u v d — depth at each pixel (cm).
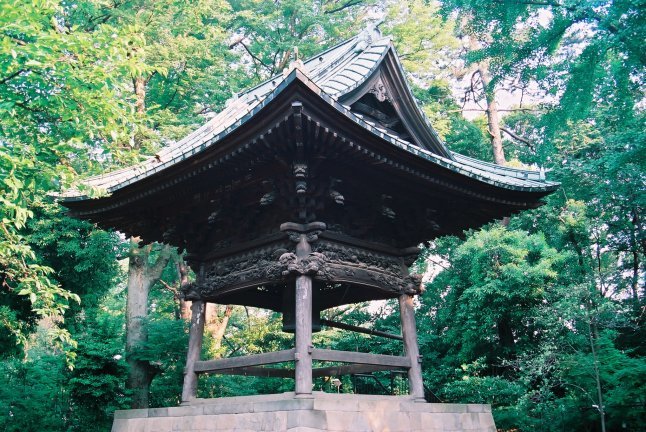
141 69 1001
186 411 1012
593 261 2511
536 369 2005
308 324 977
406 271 1247
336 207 1120
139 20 2119
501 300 2303
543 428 1923
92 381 1695
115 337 1862
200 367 1148
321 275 1028
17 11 848
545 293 2227
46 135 997
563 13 1878
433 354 2650
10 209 895
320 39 3178
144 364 2033
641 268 2784
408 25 3009
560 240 2573
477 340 2431
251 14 2759
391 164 1009
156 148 2017
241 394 2327
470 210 1258
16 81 951
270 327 2762
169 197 1162
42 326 2864
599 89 2302
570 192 2620
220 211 1149
